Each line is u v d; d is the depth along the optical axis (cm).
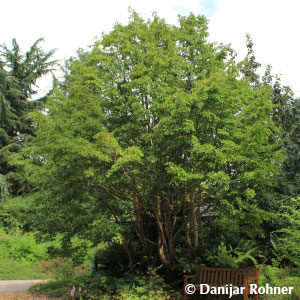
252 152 845
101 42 1006
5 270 1611
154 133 840
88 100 865
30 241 1906
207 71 980
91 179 919
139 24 1019
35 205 1076
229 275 857
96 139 840
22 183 2473
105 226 947
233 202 972
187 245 1203
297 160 1300
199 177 767
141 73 895
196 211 959
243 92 950
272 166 917
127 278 1069
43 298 962
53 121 856
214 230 1138
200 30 1038
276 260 1062
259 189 980
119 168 812
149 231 1299
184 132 808
